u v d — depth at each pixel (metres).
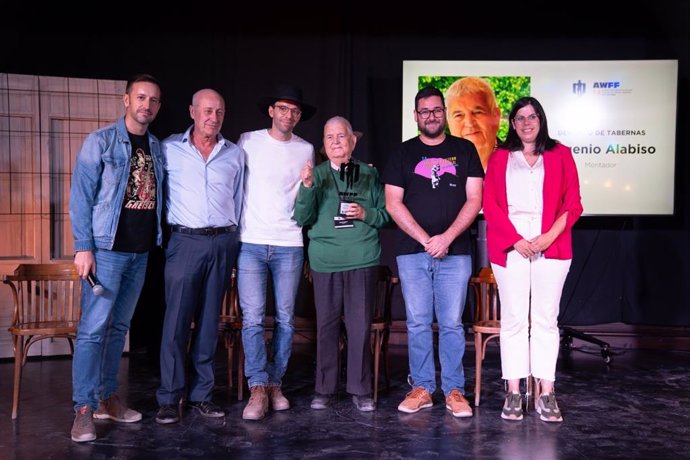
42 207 5.18
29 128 5.15
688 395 4.21
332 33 5.80
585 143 5.70
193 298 3.55
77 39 5.66
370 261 3.74
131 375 4.63
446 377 3.82
